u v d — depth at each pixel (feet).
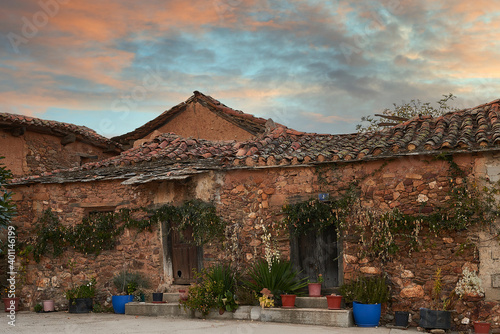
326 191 36.78
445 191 33.32
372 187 35.37
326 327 32.55
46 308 43.29
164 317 38.22
